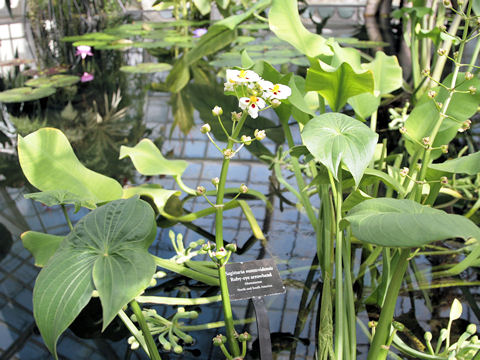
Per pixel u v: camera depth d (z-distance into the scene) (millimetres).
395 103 2988
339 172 1276
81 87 3371
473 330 1318
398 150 2490
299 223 2016
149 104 3096
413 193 1285
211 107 3037
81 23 4727
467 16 1312
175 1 4934
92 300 1632
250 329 1491
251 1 4598
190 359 1374
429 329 1479
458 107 1523
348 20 4719
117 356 1401
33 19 4582
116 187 1816
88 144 2623
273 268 1351
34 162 1741
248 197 2203
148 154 1985
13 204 2143
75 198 1522
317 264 1770
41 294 1049
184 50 4109
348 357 1263
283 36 1801
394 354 1362
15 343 1457
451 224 899
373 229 971
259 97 1133
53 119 2906
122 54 4023
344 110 2959
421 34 2580
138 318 1182
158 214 2074
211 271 1678
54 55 3961
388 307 1145
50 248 1628
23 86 3227
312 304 1585
